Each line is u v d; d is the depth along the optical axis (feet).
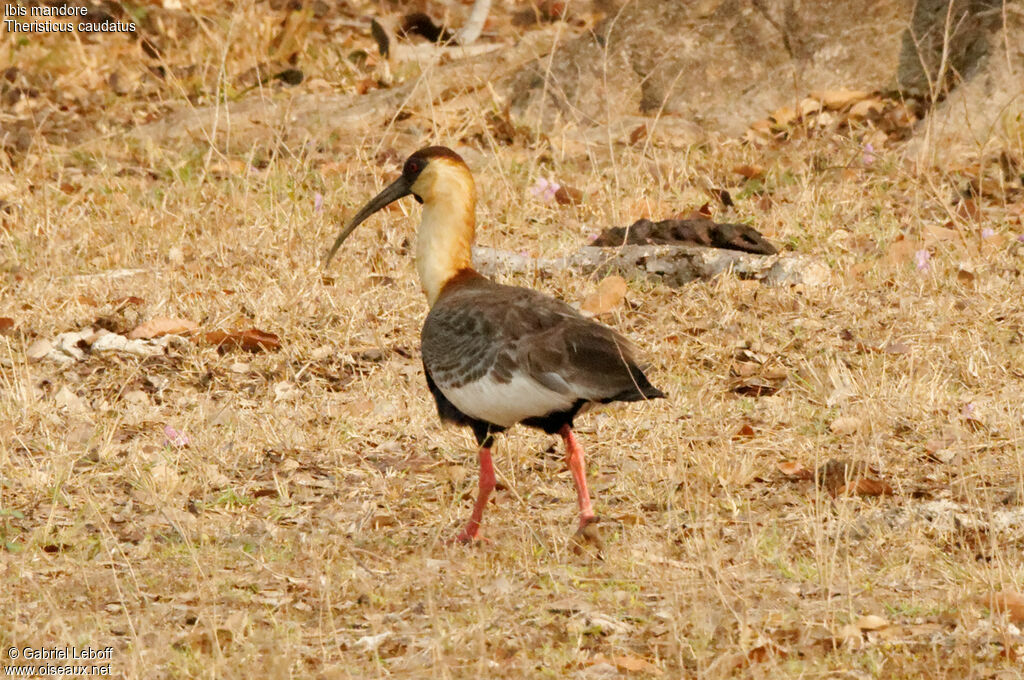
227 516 31.73
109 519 31.35
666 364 40.63
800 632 25.00
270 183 57.93
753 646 24.66
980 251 49.24
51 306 45.68
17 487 32.94
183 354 42.04
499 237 52.75
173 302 45.62
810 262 47.39
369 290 47.11
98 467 34.30
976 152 59.11
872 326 43.34
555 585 27.30
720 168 60.39
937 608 26.18
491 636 25.12
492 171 59.06
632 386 28.14
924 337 42.24
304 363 41.60
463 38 86.28
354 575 28.22
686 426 36.63
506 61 71.82
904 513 30.83
